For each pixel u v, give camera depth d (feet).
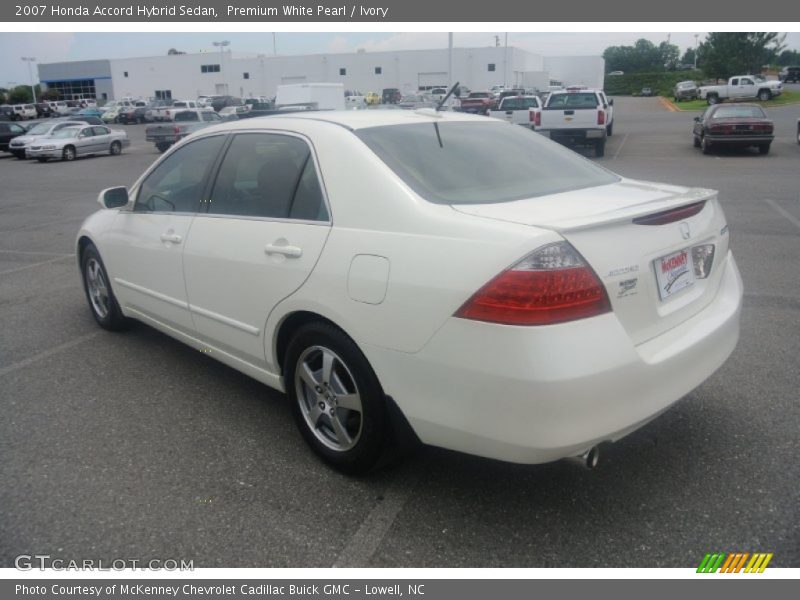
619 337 8.41
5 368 15.61
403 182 9.75
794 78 238.48
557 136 66.64
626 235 8.89
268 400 13.70
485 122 13.14
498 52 221.05
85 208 45.34
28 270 26.23
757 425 11.96
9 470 11.16
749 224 31.07
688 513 9.60
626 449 11.29
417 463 11.06
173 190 14.07
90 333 17.99
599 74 239.71
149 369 15.40
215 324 12.66
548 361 7.97
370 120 11.53
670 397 9.16
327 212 10.34
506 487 10.36
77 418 13.00
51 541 9.38
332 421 10.61
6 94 307.78
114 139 96.22
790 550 8.82
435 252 8.80
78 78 296.30
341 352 10.01
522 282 8.04
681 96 194.70
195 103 178.81
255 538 9.36
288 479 10.75
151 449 11.77
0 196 53.31
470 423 8.57
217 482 10.70
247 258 11.43
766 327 16.98
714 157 64.90
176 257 13.32
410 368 9.00
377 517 9.73
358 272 9.52
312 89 95.76
